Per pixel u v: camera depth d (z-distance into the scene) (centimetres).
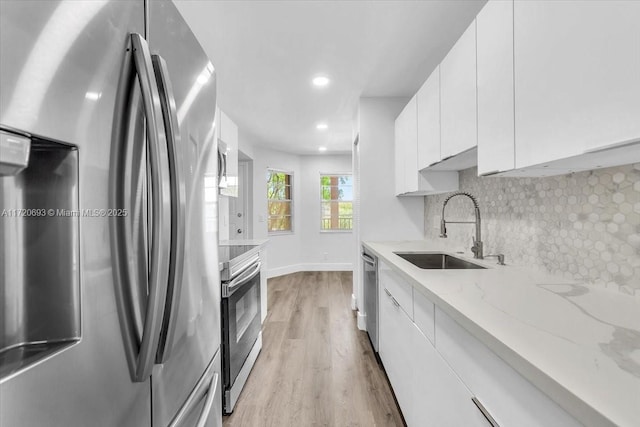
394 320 190
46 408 45
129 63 62
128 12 63
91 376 52
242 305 216
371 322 268
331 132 458
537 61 100
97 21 54
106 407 55
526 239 158
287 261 607
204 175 103
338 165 634
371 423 175
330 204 642
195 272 94
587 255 122
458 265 206
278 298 434
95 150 54
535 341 73
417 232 317
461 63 155
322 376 226
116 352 58
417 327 144
